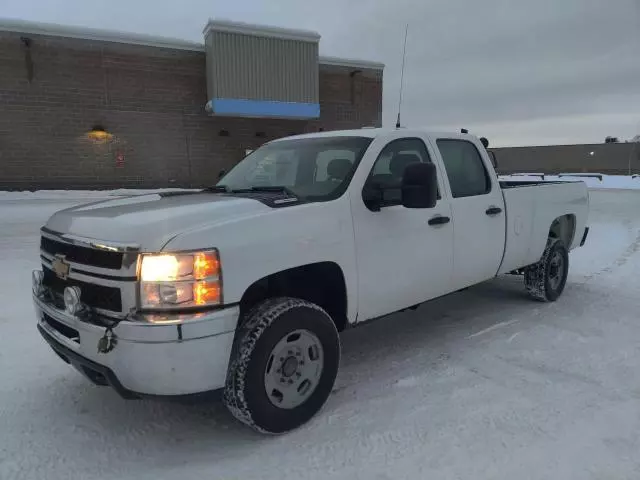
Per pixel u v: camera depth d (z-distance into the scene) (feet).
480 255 15.20
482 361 13.80
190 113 56.44
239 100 55.57
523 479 8.64
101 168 52.65
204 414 11.12
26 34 47.73
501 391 11.94
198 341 8.69
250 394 9.45
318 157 12.92
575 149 171.01
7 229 34.71
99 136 52.06
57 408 11.28
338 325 11.89
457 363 13.69
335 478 8.75
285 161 13.62
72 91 50.39
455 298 20.39
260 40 56.08
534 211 17.69
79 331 9.17
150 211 9.77
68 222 10.27
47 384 12.44
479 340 15.46
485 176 15.78
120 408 11.33
